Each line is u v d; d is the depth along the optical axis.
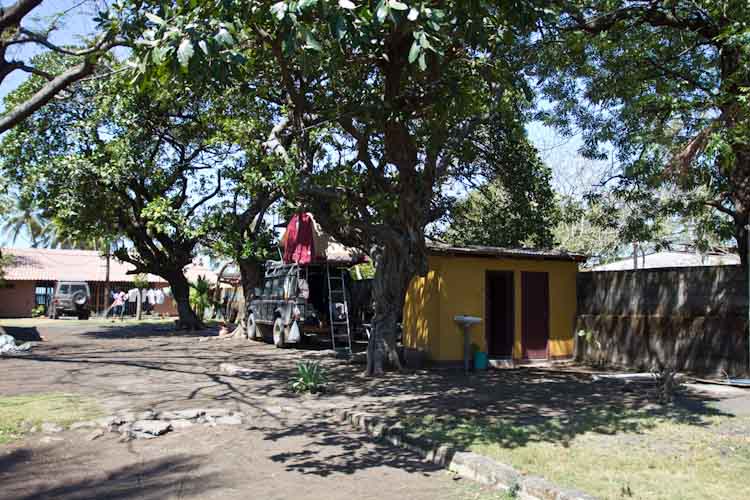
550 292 15.62
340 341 18.64
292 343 18.53
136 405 9.25
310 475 6.07
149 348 18.67
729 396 9.91
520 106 15.57
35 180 21.52
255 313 21.36
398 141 11.73
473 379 12.16
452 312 14.30
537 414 8.42
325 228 13.78
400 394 10.30
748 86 9.80
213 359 15.62
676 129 12.08
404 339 15.73
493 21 8.82
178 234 23.81
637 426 7.57
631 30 13.56
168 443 7.27
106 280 42.53
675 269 13.37
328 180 12.33
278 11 5.82
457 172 19.14
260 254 20.89
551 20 9.01
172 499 5.38
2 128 13.62
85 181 21.72
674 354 13.07
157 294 41.41
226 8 6.30
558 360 15.52
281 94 13.52
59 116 22.31
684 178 12.47
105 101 20.72
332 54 10.01
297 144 11.97
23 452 6.82
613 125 14.94
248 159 17.67
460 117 11.78
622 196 16.03
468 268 14.59
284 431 7.91
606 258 27.86
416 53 6.12
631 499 4.90
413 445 6.97
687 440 6.85
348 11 6.14
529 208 20.44
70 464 6.42
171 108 19.83
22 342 19.45
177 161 24.06
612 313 14.89
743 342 11.66
